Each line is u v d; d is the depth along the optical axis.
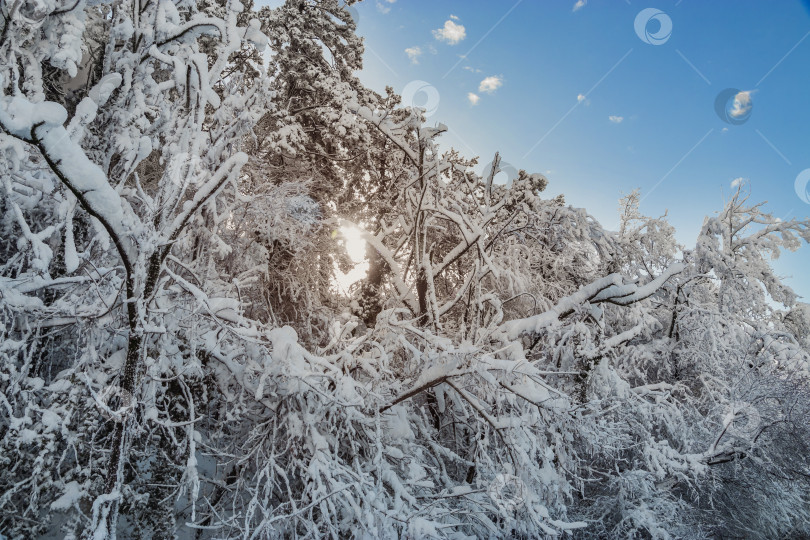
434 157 11.16
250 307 9.23
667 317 13.95
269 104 5.26
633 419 8.70
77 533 4.25
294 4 12.95
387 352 7.20
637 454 9.27
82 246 4.96
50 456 3.96
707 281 14.70
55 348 4.90
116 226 3.07
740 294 13.36
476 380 6.67
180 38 4.84
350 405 5.05
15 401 3.86
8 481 4.00
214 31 4.76
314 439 5.00
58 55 3.96
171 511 4.64
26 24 4.12
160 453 4.74
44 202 4.83
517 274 10.37
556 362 8.59
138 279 3.47
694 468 8.36
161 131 5.28
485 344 7.71
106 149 5.14
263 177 9.93
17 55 4.41
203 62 3.62
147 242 3.37
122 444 3.42
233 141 5.12
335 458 5.15
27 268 4.80
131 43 5.27
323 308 11.91
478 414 6.46
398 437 6.14
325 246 12.67
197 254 6.23
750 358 12.09
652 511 8.18
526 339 9.06
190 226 5.75
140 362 3.66
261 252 9.55
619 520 8.56
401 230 13.45
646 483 8.28
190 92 4.06
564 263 12.47
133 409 3.56
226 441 6.33
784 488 9.73
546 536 5.50
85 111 3.66
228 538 4.47
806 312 14.34
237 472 5.68
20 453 3.82
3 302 3.75
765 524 9.52
